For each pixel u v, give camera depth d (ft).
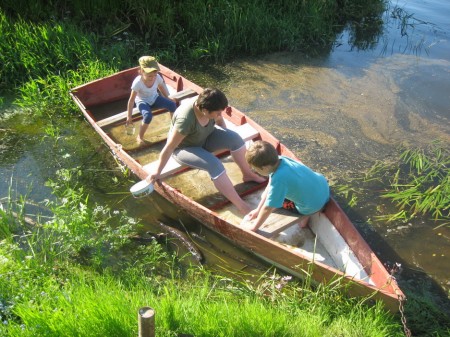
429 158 20.25
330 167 19.66
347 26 32.01
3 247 14.70
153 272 14.76
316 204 14.24
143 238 15.76
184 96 20.74
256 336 11.41
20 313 11.35
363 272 13.66
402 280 14.85
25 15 25.94
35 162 19.17
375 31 31.45
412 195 18.02
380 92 25.05
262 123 22.35
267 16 28.84
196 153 15.44
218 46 27.22
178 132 14.55
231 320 11.64
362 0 33.14
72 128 21.07
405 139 21.56
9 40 24.17
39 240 15.47
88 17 27.68
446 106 23.99
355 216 17.21
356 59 28.27
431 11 34.24
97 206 16.55
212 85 25.18
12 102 22.52
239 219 15.85
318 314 12.72
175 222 16.60
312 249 15.01
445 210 17.60
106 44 26.76
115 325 11.10
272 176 13.56
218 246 15.74
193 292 13.10
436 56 28.71
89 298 11.90
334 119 22.80
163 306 11.67
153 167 16.34
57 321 11.14
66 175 18.15
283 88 25.21
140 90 18.33
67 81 22.76
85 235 15.48
